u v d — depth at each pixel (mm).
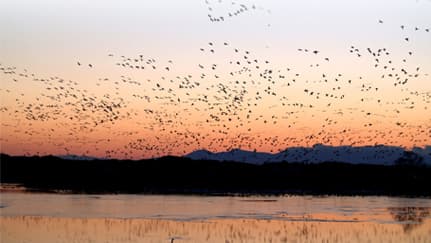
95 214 52031
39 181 111000
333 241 37125
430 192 93875
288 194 87375
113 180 110500
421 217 51125
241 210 56844
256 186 106000
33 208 57594
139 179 109562
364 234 40031
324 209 58531
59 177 111125
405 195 87062
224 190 96250
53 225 43625
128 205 62125
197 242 36094
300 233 40312
